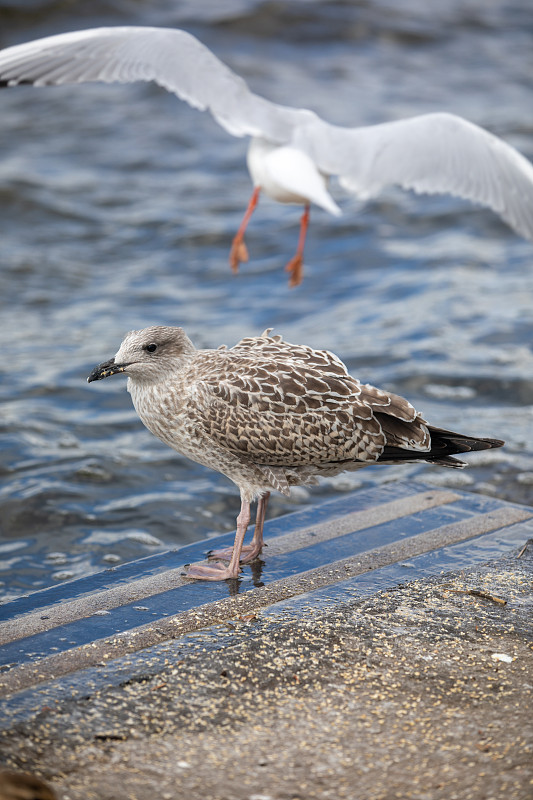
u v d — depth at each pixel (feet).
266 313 44.11
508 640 17.75
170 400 21.20
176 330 21.33
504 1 86.69
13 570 25.17
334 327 41.91
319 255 49.55
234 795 13.69
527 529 22.80
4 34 73.92
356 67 73.00
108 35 18.71
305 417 20.75
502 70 74.33
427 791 13.73
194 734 15.07
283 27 76.48
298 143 18.03
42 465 30.53
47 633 18.48
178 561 22.22
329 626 18.17
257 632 18.02
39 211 53.72
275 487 21.49
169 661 17.11
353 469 22.09
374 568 20.92
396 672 16.70
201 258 49.70
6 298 45.42
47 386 36.65
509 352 38.52
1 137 62.18
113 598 19.93
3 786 12.67
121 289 46.68
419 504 24.25
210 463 21.80
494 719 15.35
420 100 68.08
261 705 15.80
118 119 65.26
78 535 26.94
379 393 21.07
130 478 30.19
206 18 76.28
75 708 15.69
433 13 82.12
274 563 21.44
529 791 13.65
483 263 48.03
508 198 19.25
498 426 33.06
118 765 14.30
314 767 14.28
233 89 18.44
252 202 21.86
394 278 46.80
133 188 56.90
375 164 18.31
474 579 20.22
